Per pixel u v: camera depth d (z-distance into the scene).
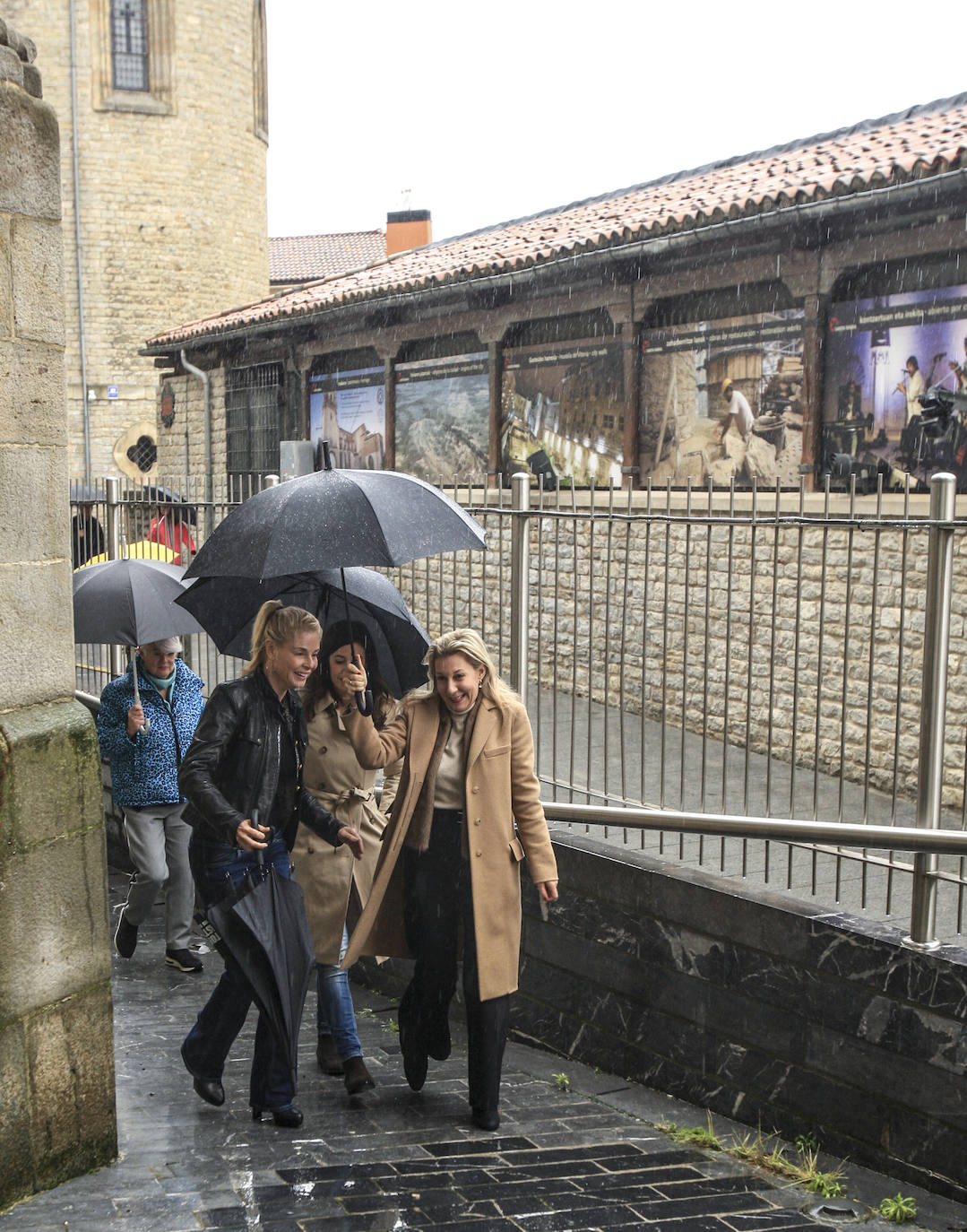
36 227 3.66
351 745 4.80
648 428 10.59
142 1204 3.42
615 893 5.08
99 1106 3.80
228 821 4.00
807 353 9.01
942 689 4.38
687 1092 4.82
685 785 5.28
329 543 4.19
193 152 32.47
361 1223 3.29
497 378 12.43
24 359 3.64
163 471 21.06
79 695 8.53
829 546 4.93
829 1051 4.31
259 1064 4.25
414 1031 4.57
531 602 5.91
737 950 4.61
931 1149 4.00
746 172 11.82
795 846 4.81
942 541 4.35
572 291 11.18
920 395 8.25
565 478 11.63
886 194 7.97
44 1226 3.25
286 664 4.17
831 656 4.81
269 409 17.58
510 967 4.35
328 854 4.81
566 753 5.78
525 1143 4.18
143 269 32.22
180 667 6.37
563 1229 3.33
